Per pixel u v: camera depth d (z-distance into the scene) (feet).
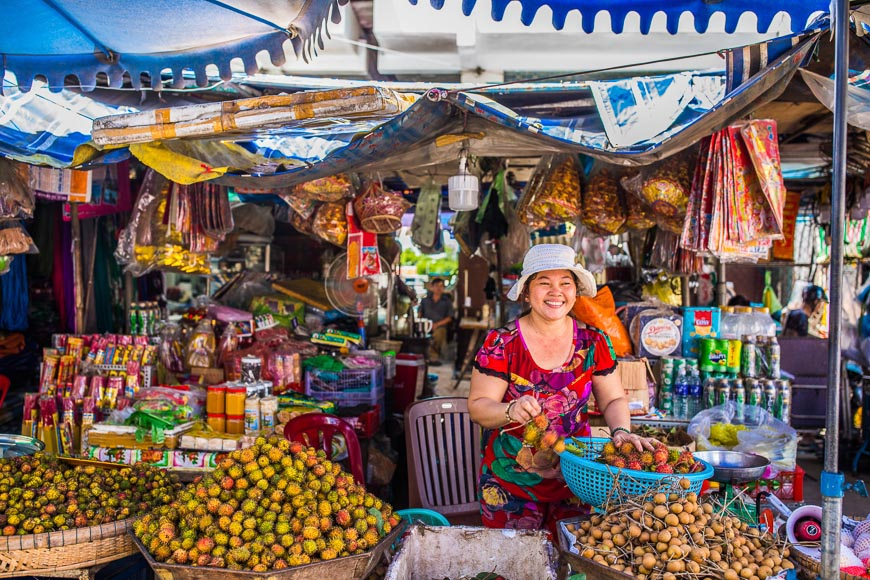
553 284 8.13
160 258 16.20
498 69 16.08
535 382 8.27
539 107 12.84
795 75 10.02
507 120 8.89
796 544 6.98
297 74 16.03
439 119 9.37
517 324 8.50
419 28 15.26
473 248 20.74
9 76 11.21
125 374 14.57
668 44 15.43
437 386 30.86
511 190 21.15
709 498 7.25
